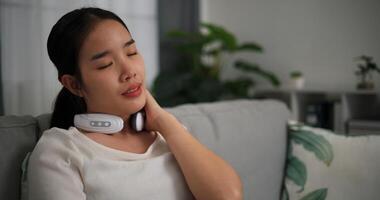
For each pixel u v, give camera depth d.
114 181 0.72
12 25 2.23
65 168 0.70
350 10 2.60
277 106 1.43
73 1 2.34
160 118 0.89
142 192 0.73
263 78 3.11
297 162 1.25
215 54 3.01
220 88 2.67
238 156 1.17
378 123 2.19
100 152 0.75
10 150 0.82
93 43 0.73
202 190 0.78
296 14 2.87
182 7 3.21
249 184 1.17
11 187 0.80
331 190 1.13
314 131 1.29
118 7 2.64
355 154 1.13
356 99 2.47
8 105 2.24
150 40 2.91
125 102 0.78
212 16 3.33
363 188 1.09
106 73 0.75
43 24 2.31
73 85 0.79
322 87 2.77
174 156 0.84
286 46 2.94
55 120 0.87
